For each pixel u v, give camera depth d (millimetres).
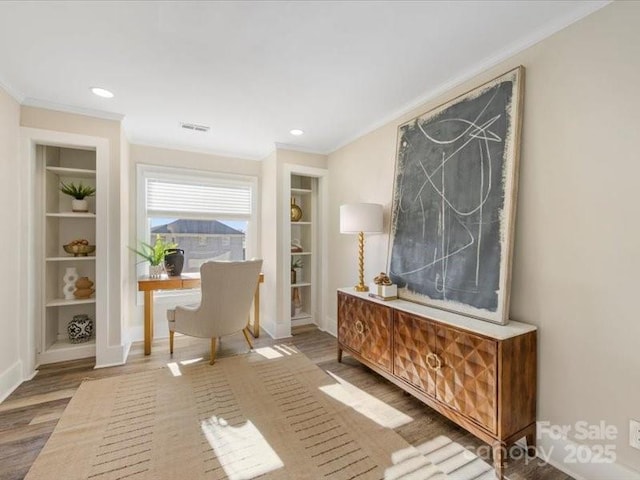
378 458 1601
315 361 2891
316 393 2277
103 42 1735
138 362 2826
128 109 2635
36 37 1686
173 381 2453
